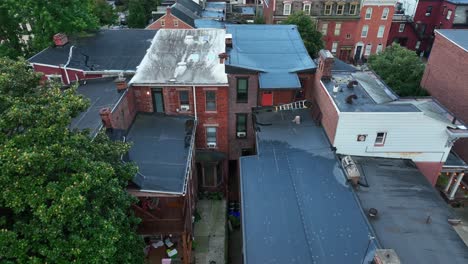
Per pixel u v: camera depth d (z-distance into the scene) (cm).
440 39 3033
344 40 5247
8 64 1432
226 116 2375
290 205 1736
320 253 1480
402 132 2016
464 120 2791
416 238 1600
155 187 1678
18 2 2625
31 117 1170
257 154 2102
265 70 2320
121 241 1282
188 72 2291
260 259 1464
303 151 2102
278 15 4975
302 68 2364
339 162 2006
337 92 2148
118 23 6172
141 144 2014
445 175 2616
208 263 2012
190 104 2306
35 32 2816
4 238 980
